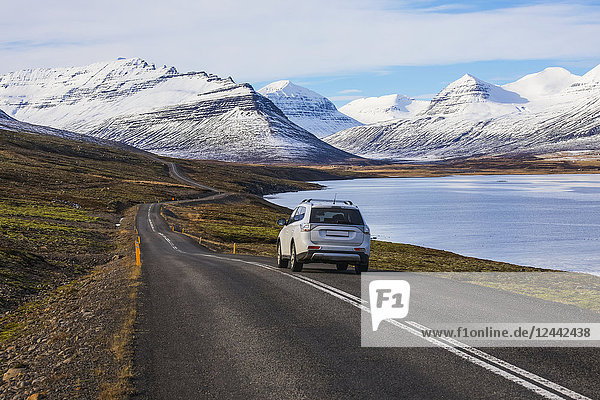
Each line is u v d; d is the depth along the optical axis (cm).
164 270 2498
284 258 2161
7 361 1130
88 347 1065
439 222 10631
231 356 922
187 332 1108
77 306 1723
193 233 7700
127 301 1552
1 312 2016
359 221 1875
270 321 1163
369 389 740
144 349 992
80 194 12950
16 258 2975
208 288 1702
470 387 731
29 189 12450
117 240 6128
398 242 7962
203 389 772
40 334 1370
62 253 3969
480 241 8025
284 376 809
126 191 14850
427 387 738
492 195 18188
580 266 5847
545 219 10838
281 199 18850
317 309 1262
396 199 16850
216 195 16562
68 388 823
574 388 719
